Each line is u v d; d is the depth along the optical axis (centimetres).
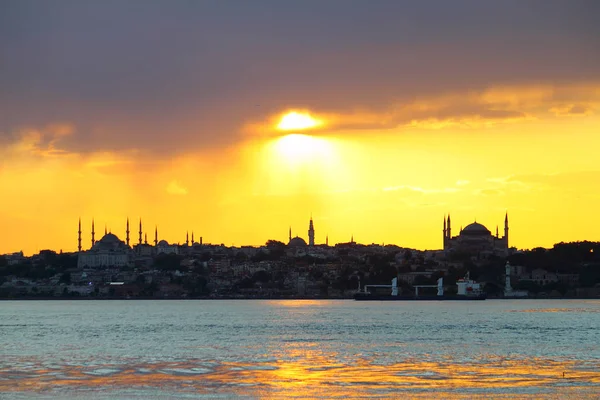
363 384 19712
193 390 19112
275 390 18988
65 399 18262
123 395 18612
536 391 18675
